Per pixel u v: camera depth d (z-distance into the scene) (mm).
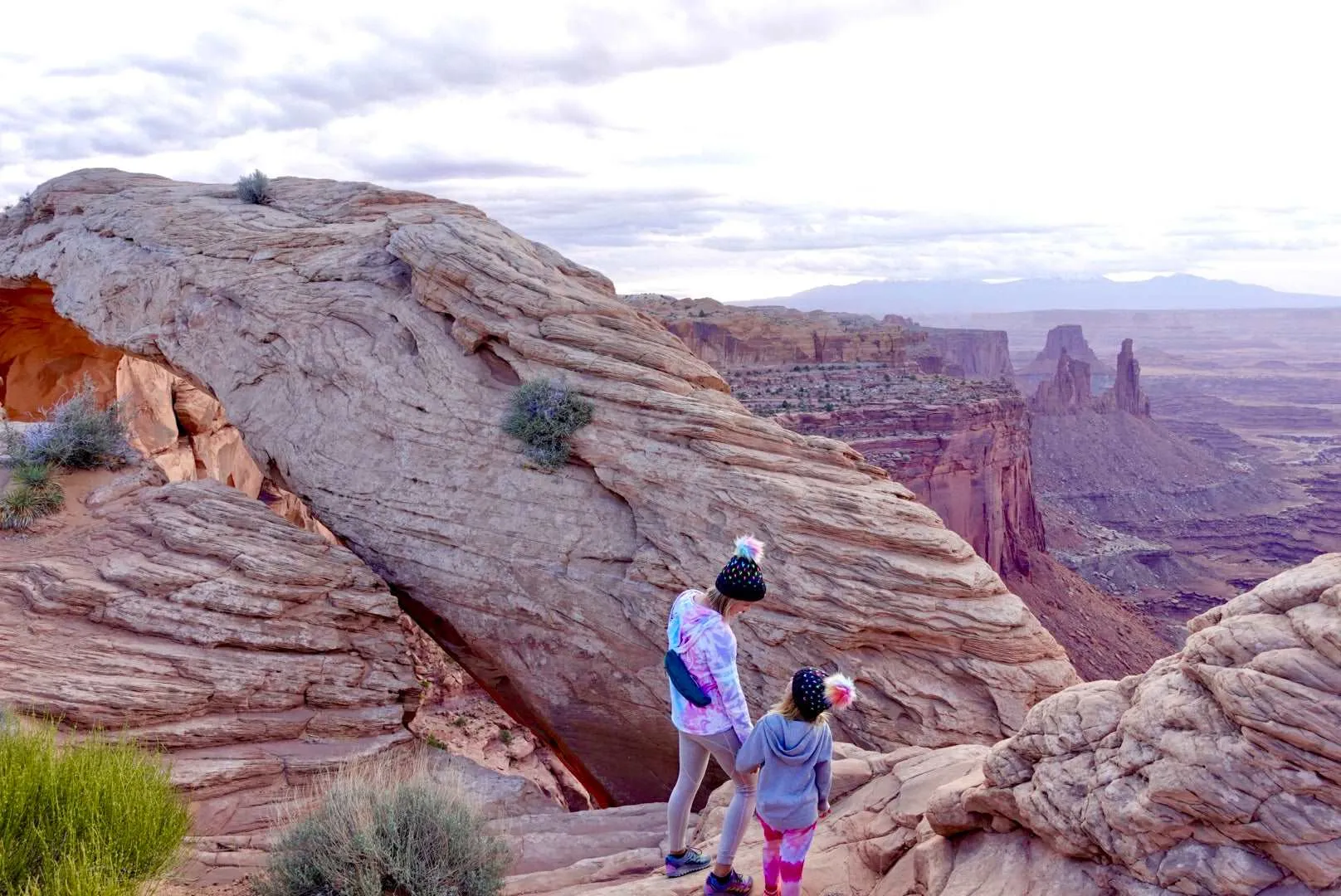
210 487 14297
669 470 13914
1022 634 12180
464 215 20969
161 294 18953
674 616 6363
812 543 12859
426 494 14930
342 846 6699
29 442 15250
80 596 11812
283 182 22578
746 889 6234
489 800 11234
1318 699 4453
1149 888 5012
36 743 6949
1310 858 4453
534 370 15305
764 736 5793
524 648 14070
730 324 92938
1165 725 5160
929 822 6660
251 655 12031
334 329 17062
